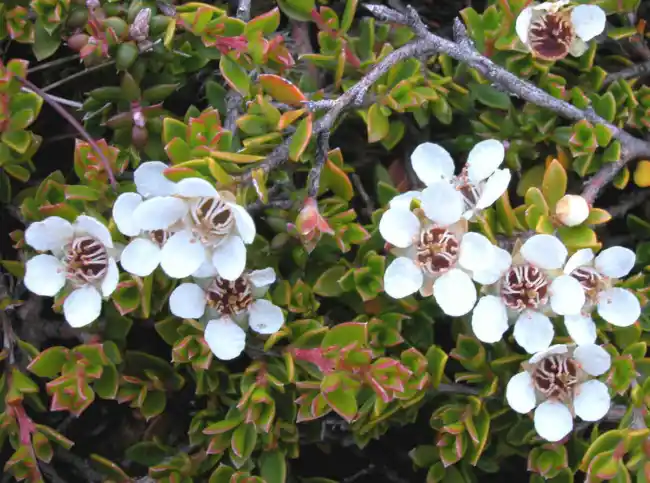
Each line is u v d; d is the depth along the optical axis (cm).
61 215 14
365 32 16
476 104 16
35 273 13
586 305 14
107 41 15
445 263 13
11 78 14
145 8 15
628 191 17
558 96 15
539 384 14
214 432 14
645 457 14
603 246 17
